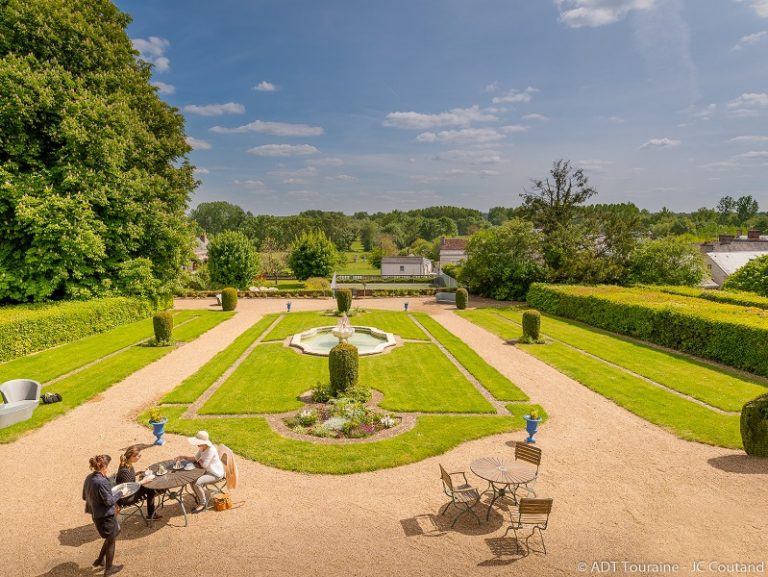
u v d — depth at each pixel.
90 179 23.80
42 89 21.88
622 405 14.44
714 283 44.75
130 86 27.95
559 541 7.91
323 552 7.62
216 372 17.86
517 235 40.72
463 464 10.72
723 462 10.74
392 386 16.42
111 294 26.72
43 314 21.09
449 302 40.47
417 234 165.62
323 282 54.84
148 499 8.47
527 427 11.89
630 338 24.25
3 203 22.27
